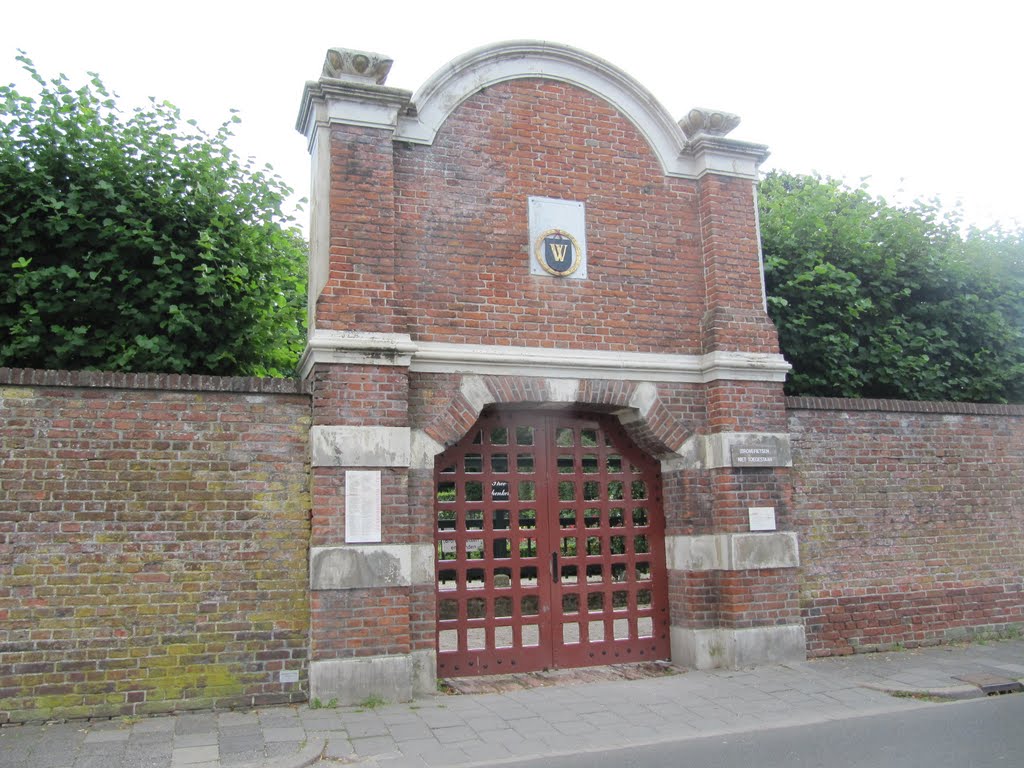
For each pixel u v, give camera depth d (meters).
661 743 6.14
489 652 8.37
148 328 8.67
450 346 8.20
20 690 6.57
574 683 8.04
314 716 6.82
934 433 10.07
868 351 11.41
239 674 7.11
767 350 9.22
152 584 7.00
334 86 8.00
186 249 8.86
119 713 6.77
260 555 7.30
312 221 8.42
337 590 7.28
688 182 9.56
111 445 7.05
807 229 11.86
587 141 9.16
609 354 8.77
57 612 6.73
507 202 8.72
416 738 6.28
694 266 9.40
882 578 9.46
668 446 8.88
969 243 12.53
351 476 7.45
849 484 9.52
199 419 7.32
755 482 8.90
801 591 9.08
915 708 7.06
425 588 7.75
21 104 8.66
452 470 8.55
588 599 8.88
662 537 9.23
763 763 5.57
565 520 8.91
